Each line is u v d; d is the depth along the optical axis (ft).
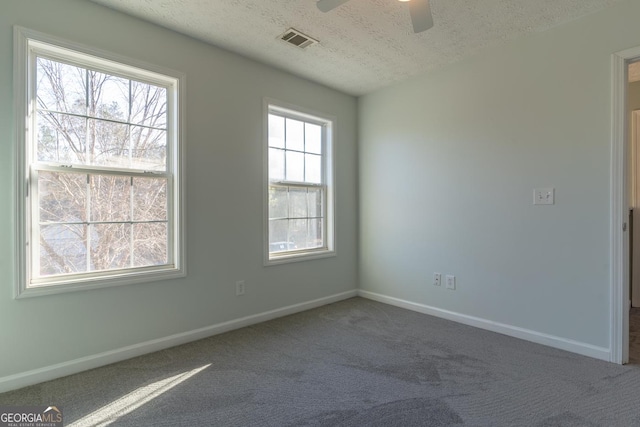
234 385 6.54
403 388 6.41
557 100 8.17
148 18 7.80
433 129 10.76
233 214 9.61
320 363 7.47
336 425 5.35
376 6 7.36
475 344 8.48
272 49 9.33
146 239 8.15
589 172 7.71
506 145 9.07
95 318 7.29
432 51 9.45
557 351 8.02
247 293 9.97
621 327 7.30
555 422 5.37
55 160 6.89
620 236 7.29
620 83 7.25
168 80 8.43
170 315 8.41
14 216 6.30
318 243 12.26
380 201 12.44
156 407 5.82
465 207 9.98
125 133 7.83
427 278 10.98
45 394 6.20
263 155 10.30
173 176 8.54
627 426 5.27
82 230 7.25
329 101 12.20
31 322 6.54
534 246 8.60
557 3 7.23
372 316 10.76
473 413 5.62
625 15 7.18
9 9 6.26
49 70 6.86
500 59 9.16
